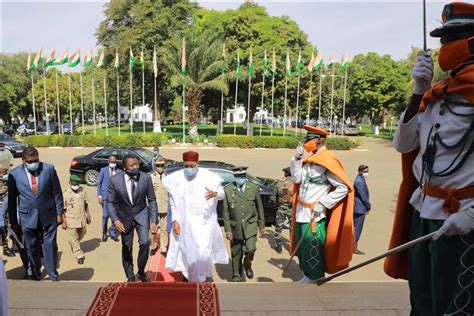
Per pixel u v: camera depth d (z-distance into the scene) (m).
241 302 3.98
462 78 2.17
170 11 45.59
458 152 2.20
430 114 2.39
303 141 5.36
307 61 45.88
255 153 30.06
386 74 48.41
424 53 2.43
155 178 8.48
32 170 5.71
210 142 36.66
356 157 28.70
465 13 2.19
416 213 2.56
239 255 6.79
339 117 61.59
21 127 46.81
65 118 58.28
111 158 8.98
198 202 5.90
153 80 48.41
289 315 3.77
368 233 9.98
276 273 7.30
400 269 2.80
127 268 6.19
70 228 7.48
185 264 5.96
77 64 37.97
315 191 5.14
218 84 39.16
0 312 2.48
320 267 5.12
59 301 3.97
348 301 4.08
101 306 3.74
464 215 2.08
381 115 56.12
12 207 5.91
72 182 7.50
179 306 3.79
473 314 2.14
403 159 2.66
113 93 55.38
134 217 6.09
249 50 42.59
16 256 7.84
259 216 6.85
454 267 2.18
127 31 44.12
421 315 2.49
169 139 36.25
